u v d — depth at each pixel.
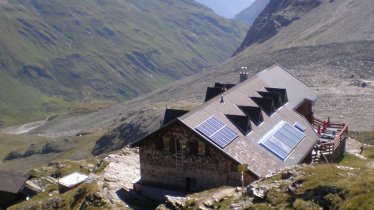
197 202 28.53
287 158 36.91
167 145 36.91
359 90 107.31
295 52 154.50
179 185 36.81
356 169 26.69
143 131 124.38
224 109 39.25
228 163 34.38
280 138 39.31
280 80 54.53
